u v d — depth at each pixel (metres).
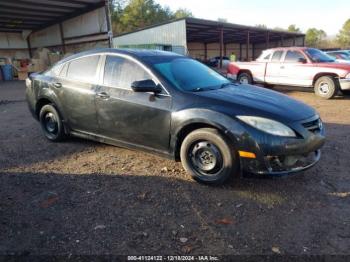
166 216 3.39
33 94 6.17
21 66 25.11
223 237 3.03
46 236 3.06
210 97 4.07
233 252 2.81
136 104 4.50
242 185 4.09
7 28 27.86
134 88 4.23
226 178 3.91
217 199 3.75
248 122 3.74
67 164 4.91
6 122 8.20
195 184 4.13
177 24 27.28
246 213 3.44
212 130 3.92
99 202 3.70
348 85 10.55
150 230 3.14
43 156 5.29
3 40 28.42
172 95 4.23
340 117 7.95
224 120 3.80
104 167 4.75
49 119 6.04
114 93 4.76
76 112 5.38
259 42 52.97
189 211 3.49
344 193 3.86
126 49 5.06
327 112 8.64
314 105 9.84
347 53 18.19
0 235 3.08
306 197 3.77
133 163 4.88
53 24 26.30
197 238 3.01
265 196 3.80
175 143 4.23
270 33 40.91
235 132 3.74
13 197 3.85
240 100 4.03
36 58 24.62
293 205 3.60
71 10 23.27
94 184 4.18
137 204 3.65
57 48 26.84
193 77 4.71
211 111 3.89
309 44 70.38
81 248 2.88
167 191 3.96
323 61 11.35
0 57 27.83
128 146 4.82
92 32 22.55
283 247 2.87
